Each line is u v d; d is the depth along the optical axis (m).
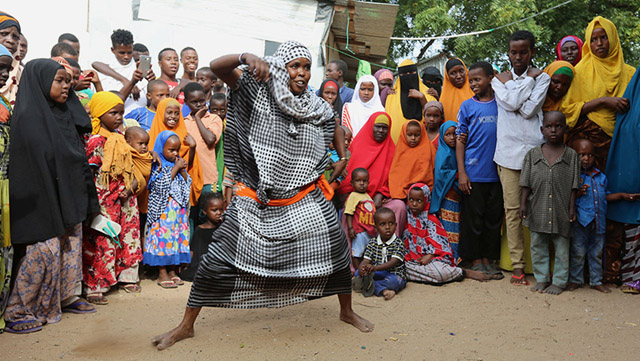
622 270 5.25
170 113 5.52
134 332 3.86
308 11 9.45
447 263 5.54
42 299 3.97
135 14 9.07
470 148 5.70
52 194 3.97
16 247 4.09
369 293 4.93
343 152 4.18
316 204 3.71
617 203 5.22
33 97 4.00
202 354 3.46
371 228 5.56
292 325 4.06
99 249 4.57
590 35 5.54
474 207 5.69
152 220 5.20
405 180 5.77
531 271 5.75
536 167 5.21
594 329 4.09
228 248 3.56
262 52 9.40
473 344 3.74
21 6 8.48
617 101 5.27
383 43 12.95
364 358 3.44
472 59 17.59
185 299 4.76
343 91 7.48
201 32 9.24
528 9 16.73
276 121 3.56
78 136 4.29
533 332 4.02
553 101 5.63
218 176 6.21
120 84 6.71
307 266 3.65
